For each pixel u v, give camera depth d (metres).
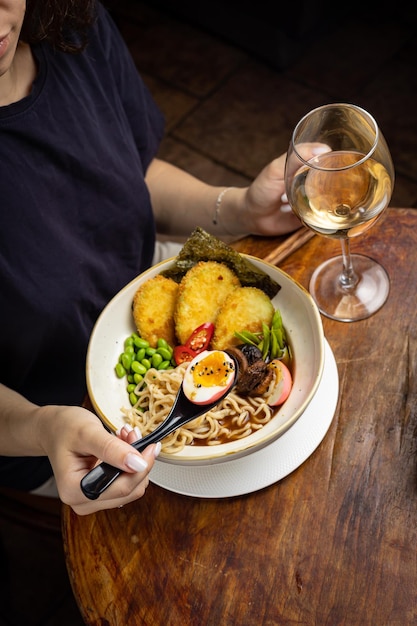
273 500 0.93
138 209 1.27
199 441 0.95
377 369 1.01
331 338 1.04
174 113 2.56
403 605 0.84
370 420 0.97
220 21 2.65
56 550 1.77
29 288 1.12
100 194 1.20
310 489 0.93
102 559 0.93
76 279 1.17
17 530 1.82
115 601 0.89
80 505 0.86
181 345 1.02
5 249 1.09
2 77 1.08
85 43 1.19
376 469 0.93
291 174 0.98
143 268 1.38
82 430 0.85
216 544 0.91
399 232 1.13
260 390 0.96
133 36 2.79
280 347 0.99
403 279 1.08
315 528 0.91
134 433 0.86
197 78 2.63
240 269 1.02
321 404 0.98
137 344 1.03
